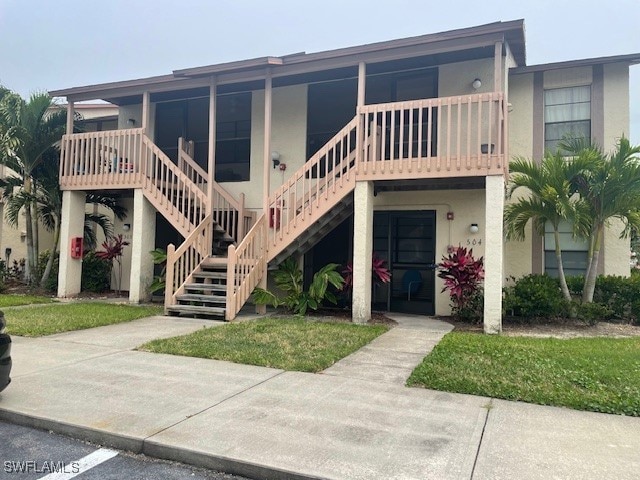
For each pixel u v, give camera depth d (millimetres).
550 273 10484
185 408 4098
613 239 10102
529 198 9789
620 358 5836
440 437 3559
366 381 5004
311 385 4828
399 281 10578
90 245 13867
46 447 3521
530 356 5895
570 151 9523
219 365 5539
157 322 8406
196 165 11570
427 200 10320
